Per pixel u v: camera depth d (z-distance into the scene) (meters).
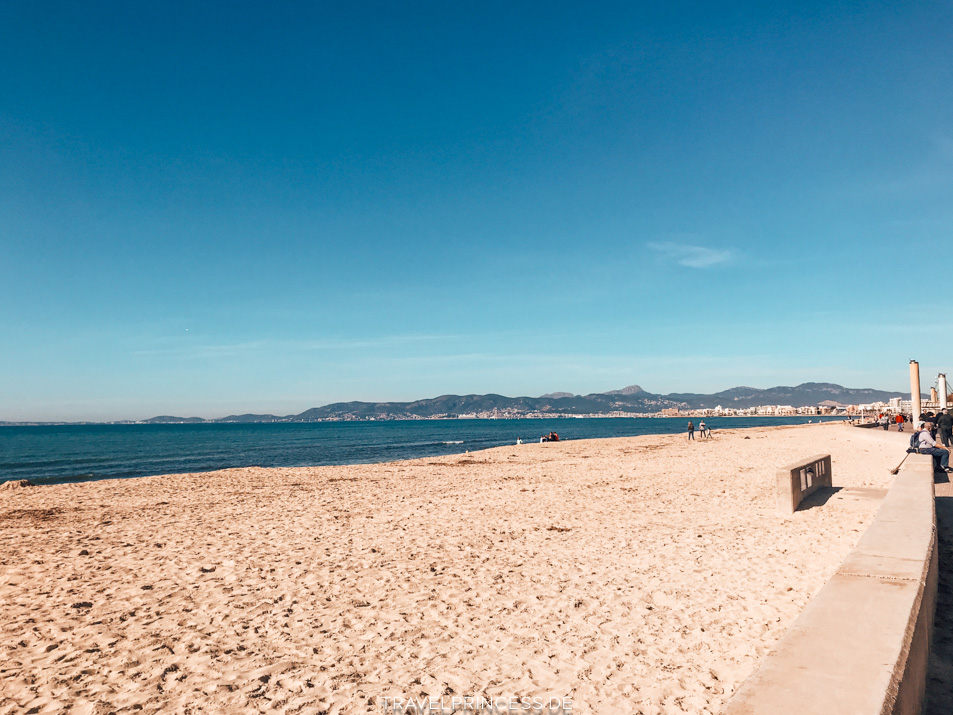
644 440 50.47
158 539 11.34
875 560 4.31
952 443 21.39
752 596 6.58
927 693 3.58
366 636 5.96
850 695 2.35
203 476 24.72
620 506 13.70
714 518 11.67
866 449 28.16
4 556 10.21
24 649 5.89
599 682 4.66
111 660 5.54
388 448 56.75
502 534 10.88
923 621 3.53
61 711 4.55
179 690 4.86
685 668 4.82
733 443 39.84
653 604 6.51
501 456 33.59
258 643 5.87
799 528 10.14
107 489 20.48
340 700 4.57
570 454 33.78
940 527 8.66
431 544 10.15
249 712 4.44
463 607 6.73
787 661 2.68
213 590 7.77
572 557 8.91
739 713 2.24
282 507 15.10
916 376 25.33
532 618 6.26
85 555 10.12
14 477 32.03
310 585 7.86
